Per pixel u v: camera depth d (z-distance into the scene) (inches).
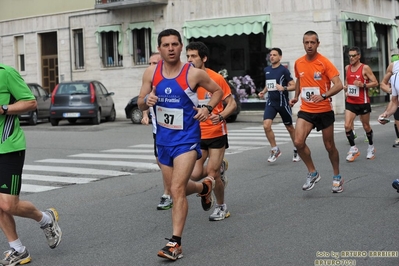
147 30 2089.1
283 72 830.5
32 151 1103.0
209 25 1950.1
